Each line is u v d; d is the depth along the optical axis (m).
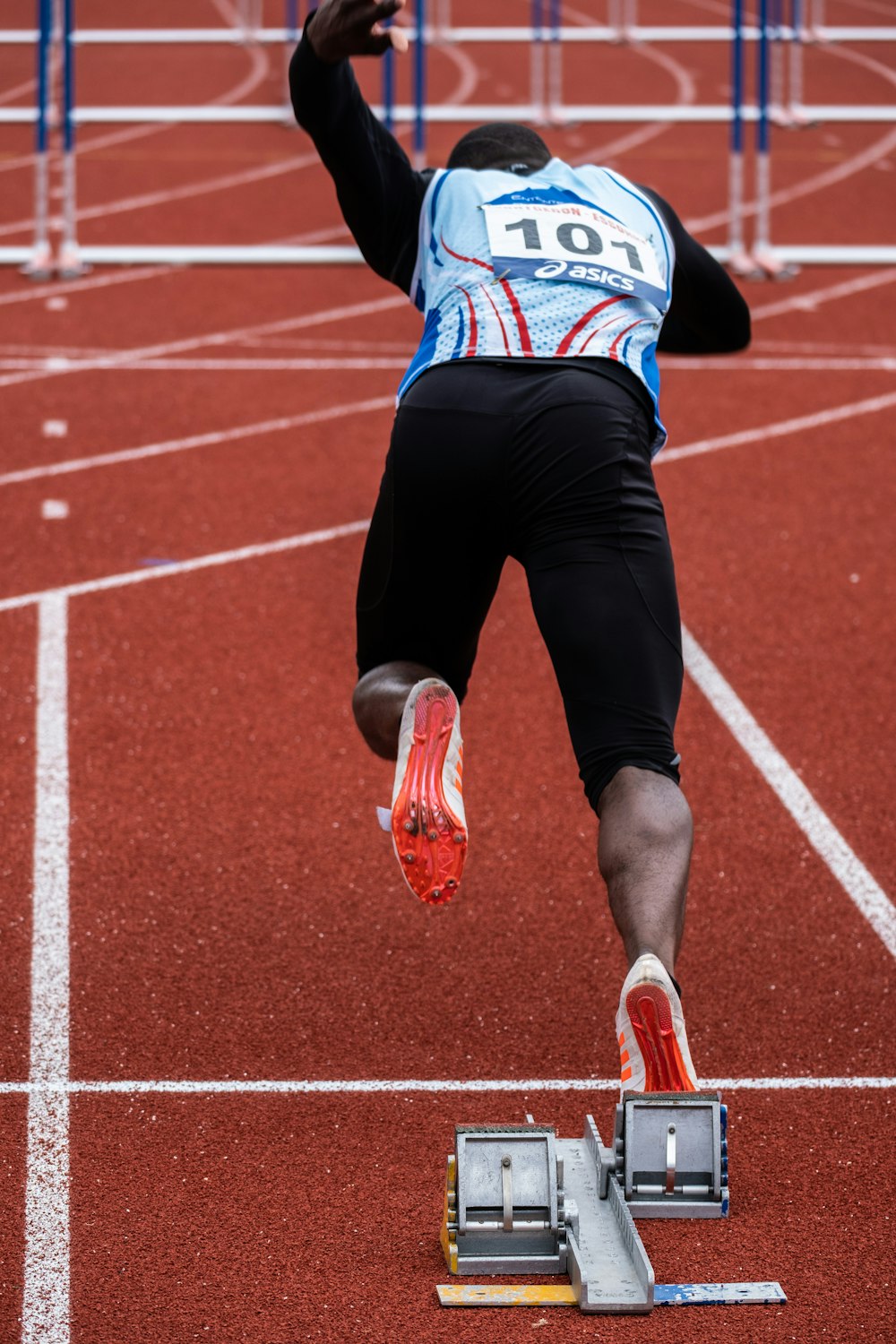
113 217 47.84
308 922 15.40
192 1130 12.20
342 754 18.98
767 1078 13.05
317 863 16.52
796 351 36.50
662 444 11.05
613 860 9.70
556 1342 9.62
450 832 10.08
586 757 9.98
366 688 11.02
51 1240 10.80
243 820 17.38
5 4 83.44
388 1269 10.45
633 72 72.38
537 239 11.12
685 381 34.50
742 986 14.48
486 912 15.67
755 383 34.31
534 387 10.44
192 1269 10.47
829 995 14.34
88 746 18.98
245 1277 10.38
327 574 24.55
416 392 10.76
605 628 9.98
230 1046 13.39
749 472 29.22
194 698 20.36
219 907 15.62
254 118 44.16
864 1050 13.48
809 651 22.16
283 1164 11.77
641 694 9.95
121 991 14.16
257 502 27.39
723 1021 13.89
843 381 34.47
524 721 20.14
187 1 90.19
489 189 11.57
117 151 57.97
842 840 17.25
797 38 61.28
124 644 21.88
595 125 62.38
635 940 9.45
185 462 29.22
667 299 11.33
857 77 70.31
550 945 15.09
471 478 10.39
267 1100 12.63
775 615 23.33
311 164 56.22
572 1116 12.48
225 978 14.42
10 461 29.03
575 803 18.06
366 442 30.56
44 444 29.98
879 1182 11.55
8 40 49.47
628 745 9.90
